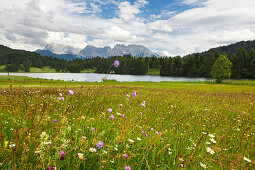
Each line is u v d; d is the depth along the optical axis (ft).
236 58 406.41
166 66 546.67
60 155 5.31
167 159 7.72
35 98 16.78
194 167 6.85
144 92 49.78
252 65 374.22
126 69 600.80
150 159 7.71
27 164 5.00
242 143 10.40
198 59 515.09
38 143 5.87
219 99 42.39
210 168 7.03
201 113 21.76
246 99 45.73
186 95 49.55
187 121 16.61
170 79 360.28
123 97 27.63
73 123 9.75
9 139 7.10
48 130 7.55
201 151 8.79
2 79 119.03
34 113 8.38
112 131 9.09
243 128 14.42
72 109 12.34
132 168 6.43
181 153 8.41
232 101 38.86
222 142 10.52
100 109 13.03
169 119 17.19
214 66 236.22
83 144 6.95
